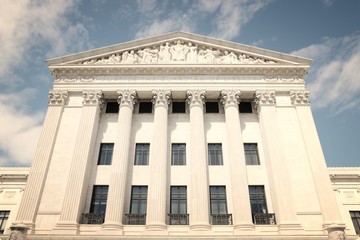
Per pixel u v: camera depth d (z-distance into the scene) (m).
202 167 27.42
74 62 32.84
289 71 32.59
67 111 30.88
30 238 23.52
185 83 31.88
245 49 33.50
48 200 26.14
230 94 31.27
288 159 28.47
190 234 23.83
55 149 28.72
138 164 29.28
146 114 32.00
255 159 29.83
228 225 25.39
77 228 24.48
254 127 31.39
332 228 23.22
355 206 30.97
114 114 32.09
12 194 31.81
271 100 30.97
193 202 25.83
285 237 23.55
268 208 26.88
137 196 27.61
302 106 30.97
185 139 30.61
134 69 32.19
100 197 27.41
